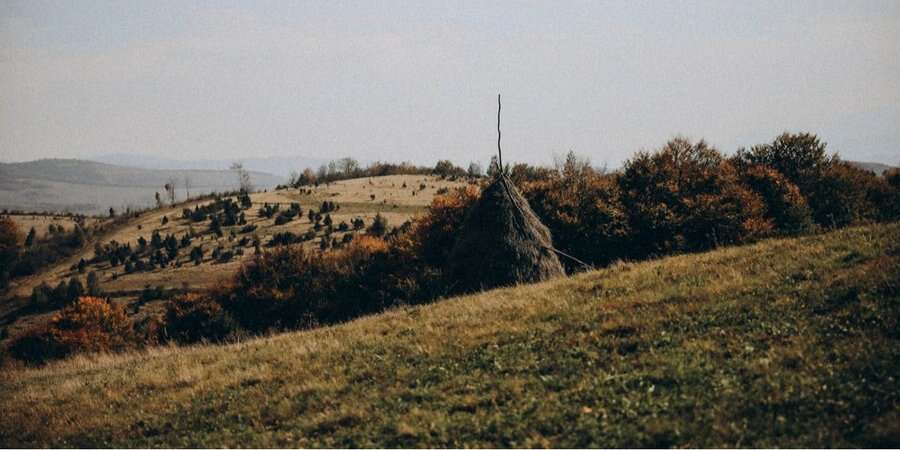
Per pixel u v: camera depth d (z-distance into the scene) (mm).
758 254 57094
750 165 135375
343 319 122188
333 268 143250
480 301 59375
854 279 42906
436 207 134625
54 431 45750
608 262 112438
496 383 38531
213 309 141125
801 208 115062
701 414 31062
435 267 115688
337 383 43469
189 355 65625
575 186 125250
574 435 31094
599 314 46688
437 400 37844
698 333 40000
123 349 141000
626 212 117062
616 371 36781
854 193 126062
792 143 134375
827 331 37281
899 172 152250
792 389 31688
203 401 46094
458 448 31797
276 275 147000
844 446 27234
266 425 39656
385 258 135500
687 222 112750
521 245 75062
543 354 41406
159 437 41219
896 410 28797
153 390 51719
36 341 145375
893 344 34156
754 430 29297
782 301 42312
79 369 71125
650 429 30344
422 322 55344
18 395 57594
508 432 32312
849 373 32375
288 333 73938
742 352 36281
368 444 33781
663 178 125375
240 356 57844
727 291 46406
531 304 53688
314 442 35406
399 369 43500
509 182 79625
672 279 53562
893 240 51469
